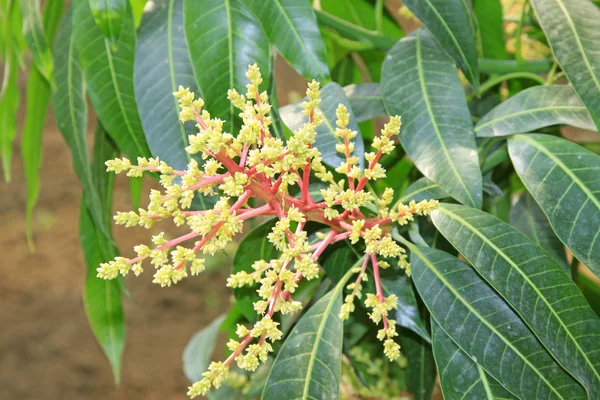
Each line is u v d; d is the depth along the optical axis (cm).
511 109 70
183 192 56
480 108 90
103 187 88
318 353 64
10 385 228
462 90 70
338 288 67
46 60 79
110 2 70
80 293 262
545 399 60
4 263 274
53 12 90
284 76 335
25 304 257
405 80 71
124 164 55
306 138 55
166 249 56
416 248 66
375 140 59
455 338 62
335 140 68
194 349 109
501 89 98
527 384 60
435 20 70
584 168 64
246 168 58
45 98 91
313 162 60
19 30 87
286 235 62
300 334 65
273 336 57
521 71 86
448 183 66
